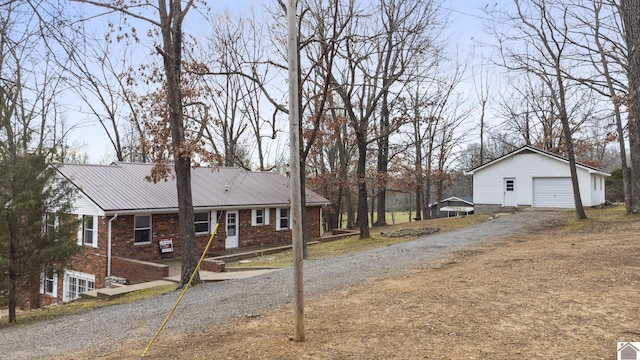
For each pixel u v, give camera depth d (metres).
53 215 10.84
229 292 9.85
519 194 28.00
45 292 19.45
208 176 24.38
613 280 7.61
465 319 6.04
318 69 21.80
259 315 7.26
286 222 24.78
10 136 10.58
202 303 8.84
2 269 10.09
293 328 6.20
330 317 6.64
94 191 18.00
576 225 18.52
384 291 8.20
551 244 13.20
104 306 10.53
